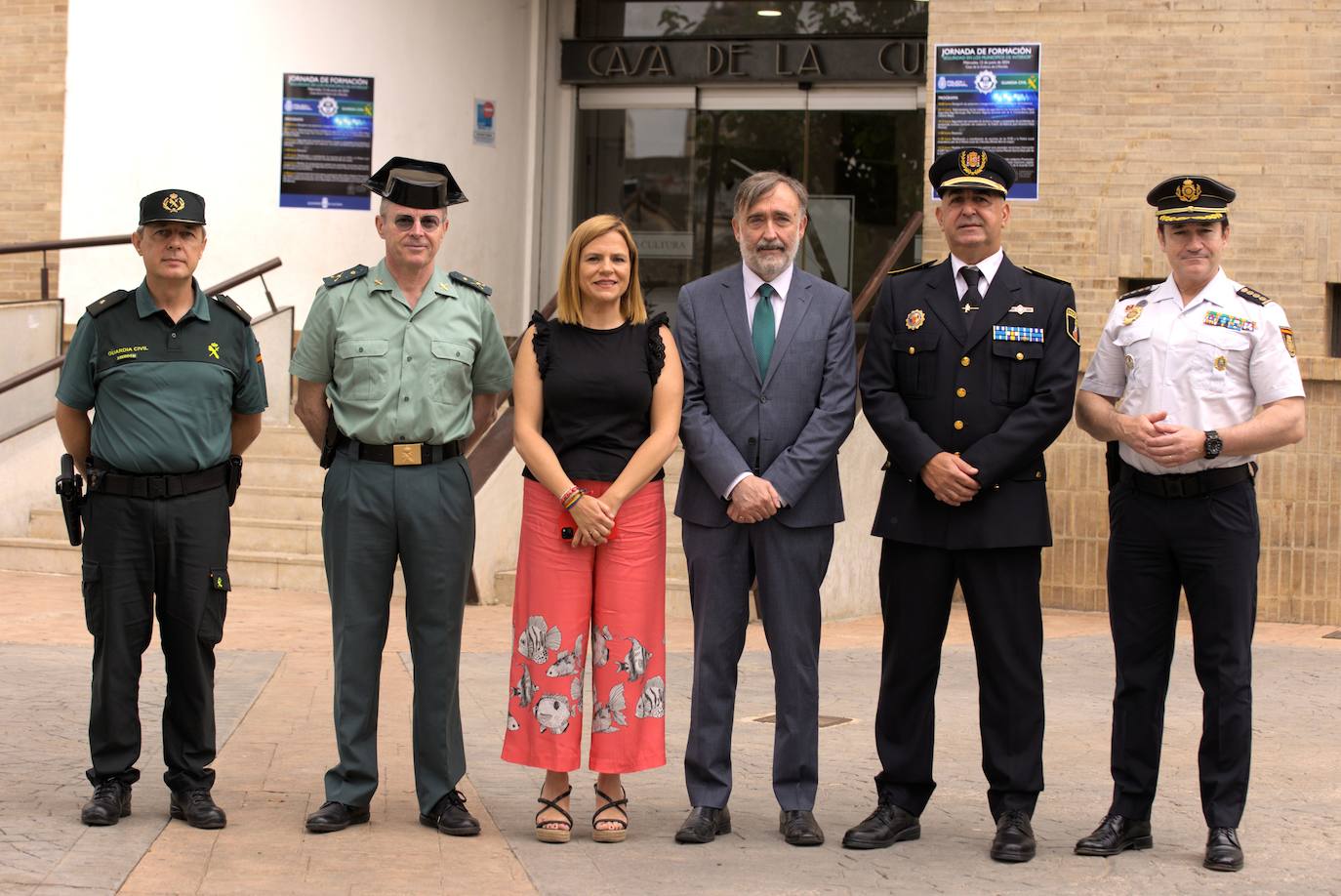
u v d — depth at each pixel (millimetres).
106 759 5340
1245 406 5227
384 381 5336
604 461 5355
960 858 5152
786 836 5336
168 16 13281
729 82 14703
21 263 14062
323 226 13547
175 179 13344
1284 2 10750
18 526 11844
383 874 4820
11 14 14031
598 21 14992
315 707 7363
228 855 4965
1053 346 5305
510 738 5359
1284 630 10414
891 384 5430
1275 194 10812
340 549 5391
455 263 14094
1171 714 7633
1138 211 10969
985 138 11188
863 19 14422
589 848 5211
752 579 5500
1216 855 5027
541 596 5336
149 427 5262
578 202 15141
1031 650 5281
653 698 5371
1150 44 10938
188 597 5297
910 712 5379
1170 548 5219
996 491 5258
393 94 13711
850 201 14531
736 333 5484
